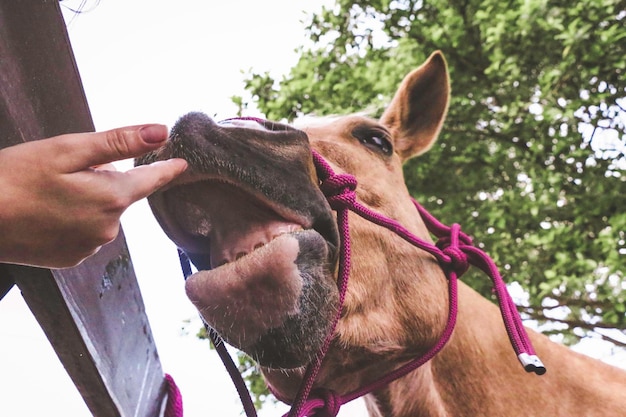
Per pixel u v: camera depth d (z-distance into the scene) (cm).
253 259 136
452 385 222
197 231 147
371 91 632
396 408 205
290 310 138
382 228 197
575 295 558
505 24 573
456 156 636
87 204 93
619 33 558
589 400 231
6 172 91
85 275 126
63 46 123
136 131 93
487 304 244
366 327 180
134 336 154
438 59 278
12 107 106
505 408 223
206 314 139
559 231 536
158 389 172
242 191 140
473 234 595
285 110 658
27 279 109
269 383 178
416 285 197
